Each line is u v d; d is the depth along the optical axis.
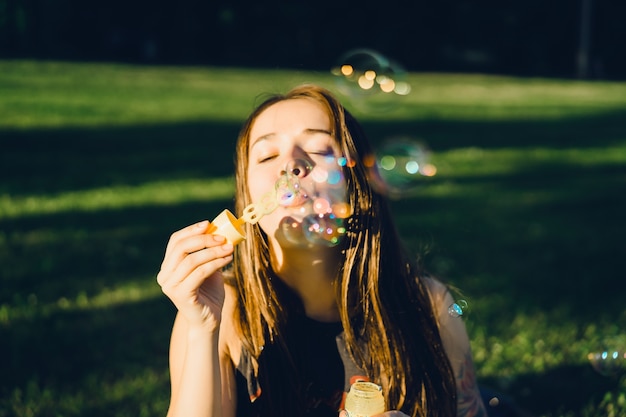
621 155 8.90
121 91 13.90
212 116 11.22
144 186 6.14
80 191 5.88
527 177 7.31
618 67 28.45
